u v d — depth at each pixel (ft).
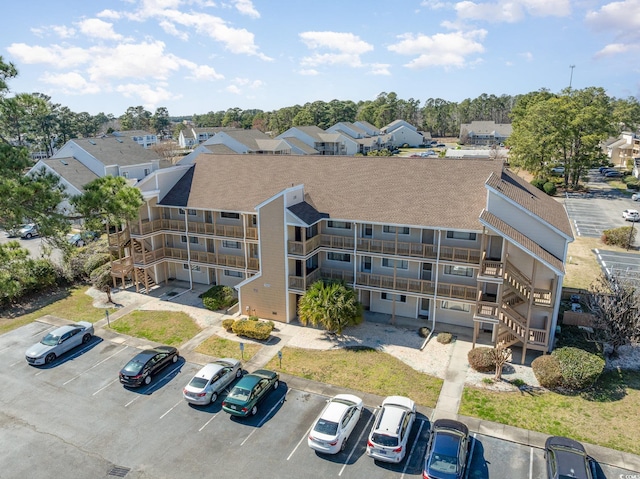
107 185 92.43
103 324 109.91
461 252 95.35
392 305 108.37
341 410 68.85
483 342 97.14
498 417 72.79
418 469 62.75
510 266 90.99
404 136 506.89
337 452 65.41
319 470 62.85
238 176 127.44
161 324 109.29
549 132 248.11
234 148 293.84
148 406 78.38
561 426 70.23
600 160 261.03
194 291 128.88
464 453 61.36
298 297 112.37
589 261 143.54
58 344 94.84
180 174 133.08
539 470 61.77
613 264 140.36
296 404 78.13
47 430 72.38
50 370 90.48
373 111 630.74
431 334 100.73
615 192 248.11
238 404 73.15
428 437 68.80
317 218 104.12
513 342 89.76
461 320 104.83
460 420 72.38
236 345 98.94
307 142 363.56
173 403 79.25
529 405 75.61
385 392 80.79
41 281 126.21
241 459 65.21
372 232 107.45
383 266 108.47
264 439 69.41
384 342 98.37
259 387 77.36
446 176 109.40
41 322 111.75
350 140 370.73
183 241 132.16
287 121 583.17
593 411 73.41
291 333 104.01
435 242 101.45
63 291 130.31
